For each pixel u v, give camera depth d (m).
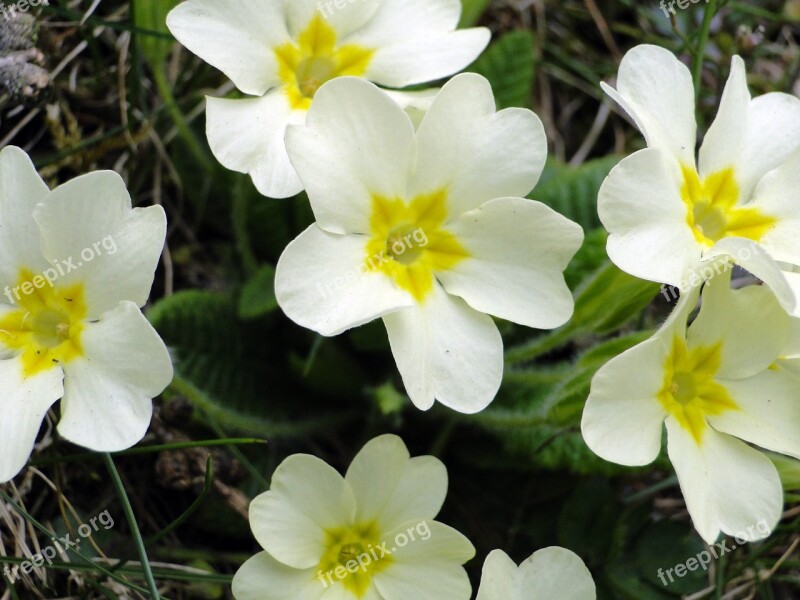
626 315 0.25
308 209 0.27
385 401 0.26
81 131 0.28
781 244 0.24
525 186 0.23
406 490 0.23
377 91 0.23
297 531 0.23
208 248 0.29
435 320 0.23
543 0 0.32
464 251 0.23
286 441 0.27
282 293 0.22
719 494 0.23
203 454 0.25
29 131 0.28
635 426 0.23
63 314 0.23
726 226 0.24
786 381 0.24
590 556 0.26
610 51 0.32
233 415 0.26
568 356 0.29
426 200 0.23
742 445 0.23
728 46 0.30
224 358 0.27
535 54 0.31
